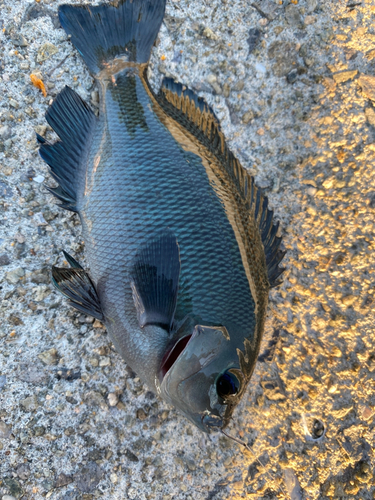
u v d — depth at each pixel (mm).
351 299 353
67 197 286
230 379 248
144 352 264
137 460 323
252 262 267
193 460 333
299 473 342
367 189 360
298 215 360
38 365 315
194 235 257
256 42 355
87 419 319
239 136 357
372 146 359
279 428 345
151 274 255
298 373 350
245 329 257
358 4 359
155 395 331
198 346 240
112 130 279
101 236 270
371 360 350
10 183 319
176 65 345
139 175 266
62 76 328
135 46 300
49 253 323
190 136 277
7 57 319
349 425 347
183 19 343
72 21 302
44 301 320
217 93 352
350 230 359
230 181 276
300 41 358
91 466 315
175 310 253
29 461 306
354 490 339
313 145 360
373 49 360
